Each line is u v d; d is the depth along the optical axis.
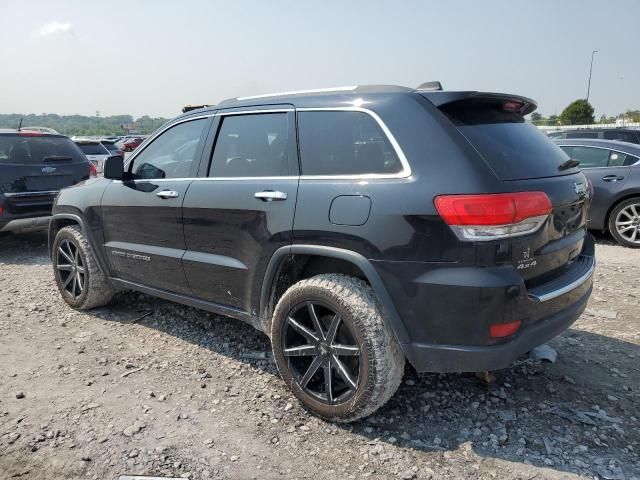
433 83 2.98
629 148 7.33
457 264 2.49
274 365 3.71
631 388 3.32
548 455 2.68
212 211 3.46
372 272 2.70
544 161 2.93
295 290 3.01
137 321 4.57
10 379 3.51
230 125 3.57
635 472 2.54
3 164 7.03
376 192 2.70
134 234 4.14
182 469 2.60
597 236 8.12
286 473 2.58
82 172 7.90
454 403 3.18
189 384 3.46
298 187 3.02
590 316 4.55
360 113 2.91
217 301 3.66
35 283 5.79
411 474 2.55
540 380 3.43
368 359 2.73
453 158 2.56
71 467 2.61
